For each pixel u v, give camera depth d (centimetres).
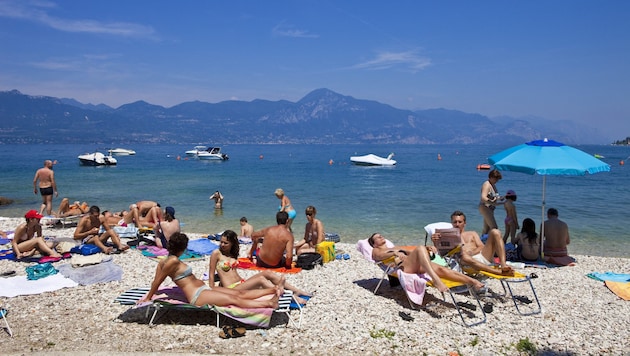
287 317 650
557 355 536
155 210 1356
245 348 543
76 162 6456
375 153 12294
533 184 3375
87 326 607
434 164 6406
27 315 647
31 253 991
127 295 651
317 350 541
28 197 2441
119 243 1059
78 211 1470
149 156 9619
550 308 701
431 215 1872
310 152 13688
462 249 746
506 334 596
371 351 541
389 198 2445
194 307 602
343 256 1053
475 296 695
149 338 569
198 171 4856
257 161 7475
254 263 977
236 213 1914
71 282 805
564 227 1004
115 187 3027
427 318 654
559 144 952
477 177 3959
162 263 601
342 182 3481
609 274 884
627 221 1725
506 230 1098
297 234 1486
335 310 681
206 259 1025
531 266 967
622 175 4281
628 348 555
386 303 719
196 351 533
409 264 712
